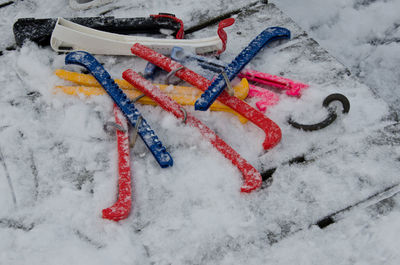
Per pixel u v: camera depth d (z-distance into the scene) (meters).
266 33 1.21
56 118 1.13
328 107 1.07
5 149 1.06
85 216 0.94
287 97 1.14
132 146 1.03
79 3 1.55
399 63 1.80
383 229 0.89
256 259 0.87
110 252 0.88
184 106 1.13
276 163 1.02
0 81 1.22
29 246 0.90
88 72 1.24
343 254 0.86
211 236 0.90
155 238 0.90
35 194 0.98
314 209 0.93
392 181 0.96
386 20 1.92
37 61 1.26
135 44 1.21
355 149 1.02
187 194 0.97
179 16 1.44
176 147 1.06
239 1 1.47
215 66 1.19
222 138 1.08
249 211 0.93
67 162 1.04
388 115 1.08
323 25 1.93
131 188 0.98
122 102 1.07
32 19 1.33
